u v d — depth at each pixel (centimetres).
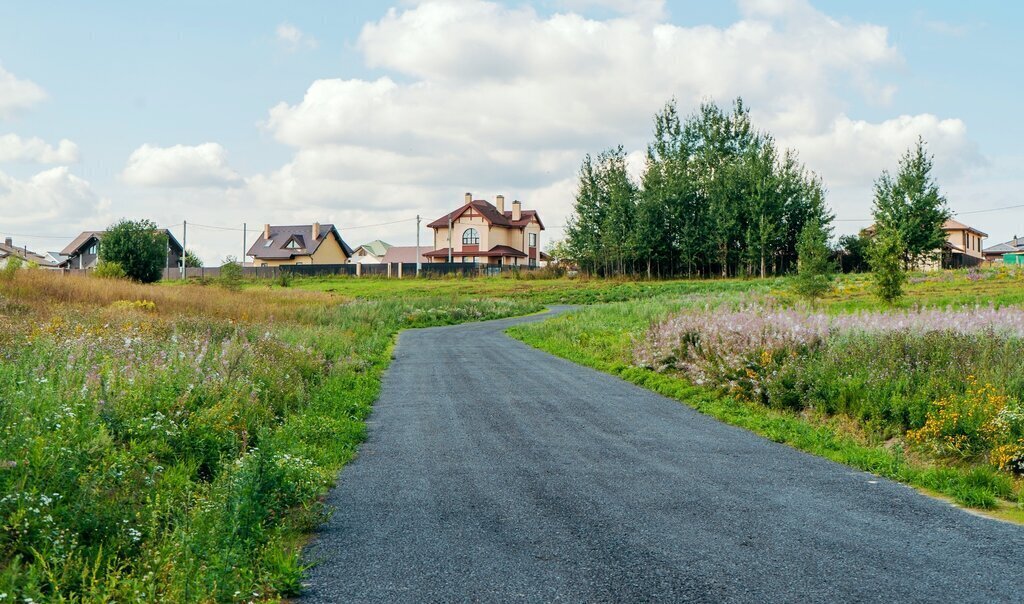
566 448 990
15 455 568
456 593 505
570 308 4638
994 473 793
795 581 521
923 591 503
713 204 6581
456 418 1211
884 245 2712
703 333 1645
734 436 1074
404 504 730
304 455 885
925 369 1160
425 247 11456
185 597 456
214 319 2223
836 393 1162
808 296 3253
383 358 2080
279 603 488
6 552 489
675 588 510
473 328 3472
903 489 786
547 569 550
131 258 5616
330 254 9644
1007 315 1492
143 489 650
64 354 1120
